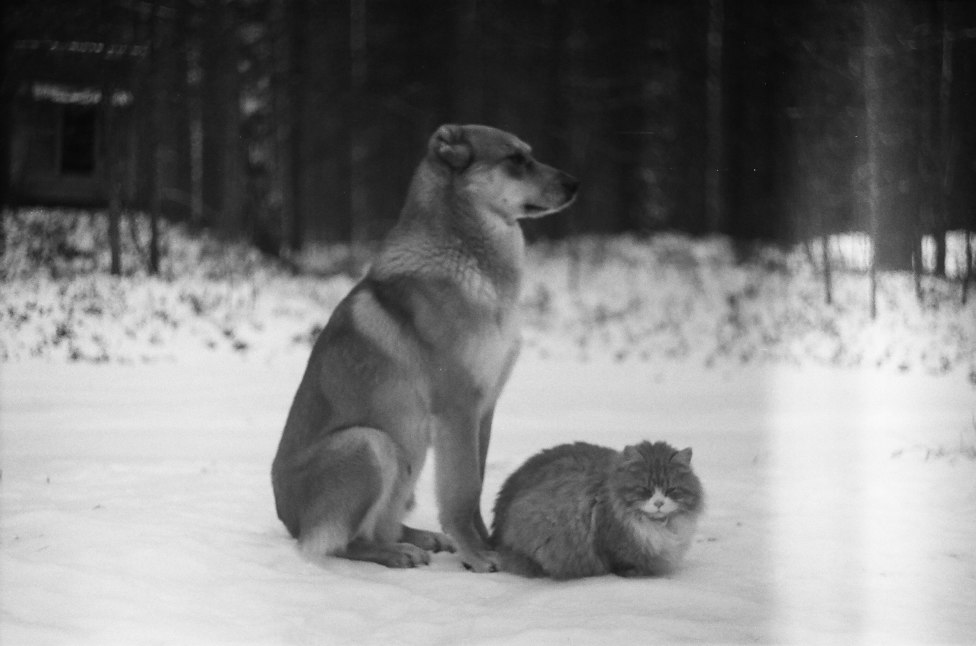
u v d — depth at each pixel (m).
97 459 8.98
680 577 5.54
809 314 19.91
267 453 9.40
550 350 17.97
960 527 6.52
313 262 26.34
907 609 4.97
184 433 10.42
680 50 33.47
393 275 6.20
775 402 12.42
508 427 10.74
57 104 25.86
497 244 6.26
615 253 28.83
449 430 6.11
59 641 4.41
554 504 5.59
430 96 34.09
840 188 25.02
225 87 25.22
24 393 12.70
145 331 16.72
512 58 33.44
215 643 4.48
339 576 5.63
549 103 33.00
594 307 22.23
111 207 19.53
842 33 24.41
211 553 5.86
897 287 21.17
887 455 8.93
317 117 31.97
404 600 5.21
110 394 12.80
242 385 13.71
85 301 17.72
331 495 5.89
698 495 5.53
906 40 22.62
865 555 5.93
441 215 6.18
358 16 32.44
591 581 5.43
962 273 21.34
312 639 4.61
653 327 20.09
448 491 6.09
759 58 30.62
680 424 10.91
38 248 20.86
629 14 33.38
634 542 5.45
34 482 7.84
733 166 31.83
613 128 34.16
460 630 4.71
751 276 24.47
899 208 23.03
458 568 6.05
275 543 6.21
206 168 31.69
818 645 4.44
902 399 12.38
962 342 16.56
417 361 6.11
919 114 22.31
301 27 25.45
